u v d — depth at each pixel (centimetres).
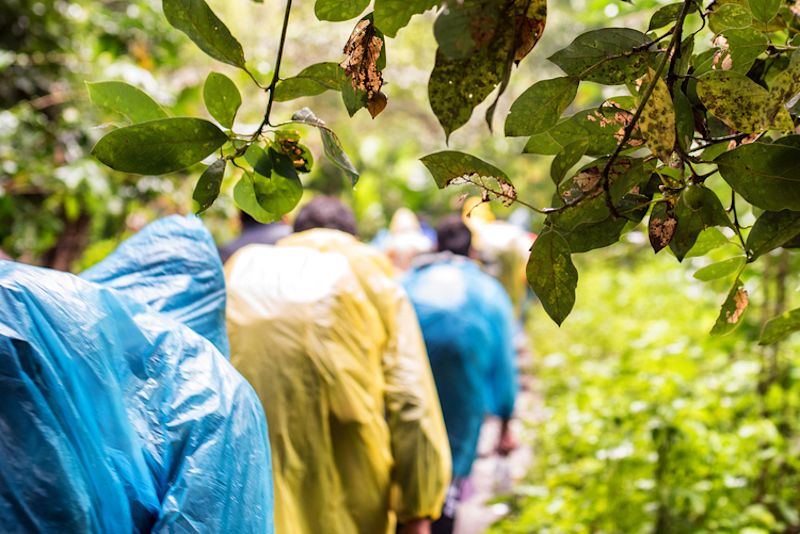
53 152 582
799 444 471
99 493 147
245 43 691
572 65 136
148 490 157
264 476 177
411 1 121
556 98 135
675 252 138
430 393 330
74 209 582
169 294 211
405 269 858
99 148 125
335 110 1029
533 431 693
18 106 584
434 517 333
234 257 324
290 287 308
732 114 134
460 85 118
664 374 456
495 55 116
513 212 1126
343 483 304
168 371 166
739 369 484
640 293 955
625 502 445
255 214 143
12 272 149
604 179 132
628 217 139
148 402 162
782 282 391
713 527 416
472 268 543
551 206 138
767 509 450
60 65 602
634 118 128
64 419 142
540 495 482
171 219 220
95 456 147
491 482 761
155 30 618
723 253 315
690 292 678
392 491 323
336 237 357
